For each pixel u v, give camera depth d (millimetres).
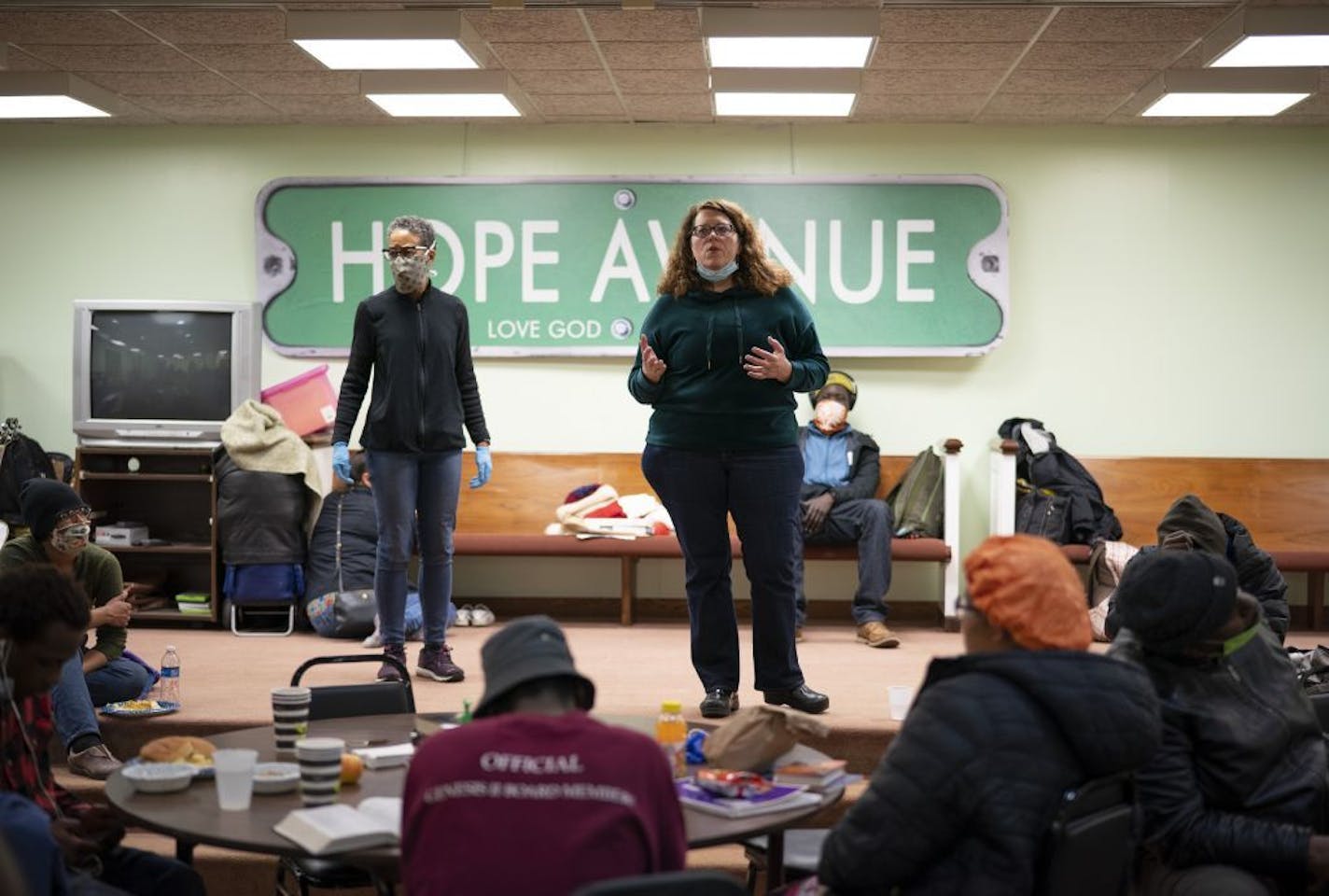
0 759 2912
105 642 4898
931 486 7328
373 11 5770
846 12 5582
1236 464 7574
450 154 7797
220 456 7145
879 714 5004
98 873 3080
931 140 7660
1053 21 5785
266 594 7000
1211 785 2980
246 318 7215
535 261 7727
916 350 7633
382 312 5367
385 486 5391
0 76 6723
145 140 7875
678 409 4738
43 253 7941
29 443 7238
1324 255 7629
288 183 7766
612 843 2199
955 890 2377
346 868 3617
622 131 7734
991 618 2520
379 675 5531
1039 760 2363
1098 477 7582
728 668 4871
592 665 6129
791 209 7633
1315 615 7398
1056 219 7680
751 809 2797
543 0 5598
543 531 7719
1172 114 7121
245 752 2814
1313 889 2902
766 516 4762
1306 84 6477
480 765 2238
